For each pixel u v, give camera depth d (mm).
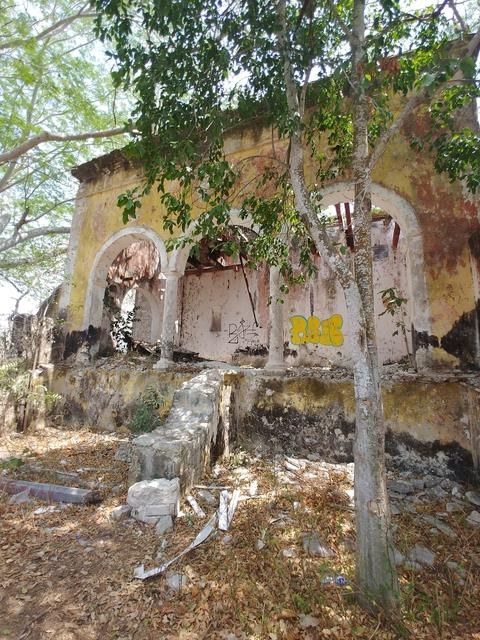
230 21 3916
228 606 2756
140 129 4094
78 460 5965
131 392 7738
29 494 4652
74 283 9672
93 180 10148
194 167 4145
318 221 3490
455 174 5062
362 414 2906
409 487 4680
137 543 3582
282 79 4340
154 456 4355
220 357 13648
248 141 7801
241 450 6059
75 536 3738
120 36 3789
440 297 5684
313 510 4102
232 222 7539
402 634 2496
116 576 3102
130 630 2559
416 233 5965
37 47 9625
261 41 4059
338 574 3096
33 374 8281
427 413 5195
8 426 7426
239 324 13633
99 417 7992
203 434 4953
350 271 3189
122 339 11188
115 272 12000
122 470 5441
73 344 9289
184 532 3742
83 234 9953
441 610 2686
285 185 5164
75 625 2602
